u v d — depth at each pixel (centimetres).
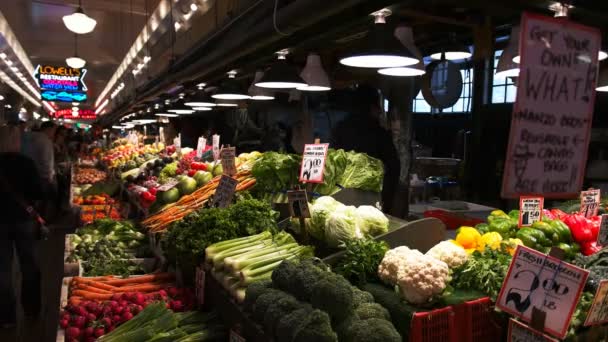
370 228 279
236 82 553
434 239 280
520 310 170
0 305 462
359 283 226
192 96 714
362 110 516
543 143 155
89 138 2567
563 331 157
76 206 749
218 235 297
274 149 762
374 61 275
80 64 1049
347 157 376
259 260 258
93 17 1016
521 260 172
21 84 2148
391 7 233
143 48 1187
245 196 375
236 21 484
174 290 332
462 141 879
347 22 287
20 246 474
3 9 1010
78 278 362
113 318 295
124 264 418
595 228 273
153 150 991
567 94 159
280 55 384
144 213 562
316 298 192
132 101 1338
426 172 775
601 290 180
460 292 205
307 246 278
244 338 233
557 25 154
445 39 375
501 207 781
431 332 190
